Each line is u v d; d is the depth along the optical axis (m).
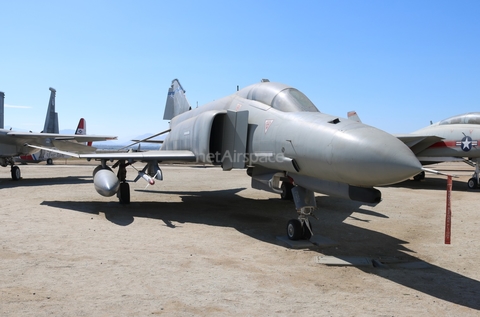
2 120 18.84
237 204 10.46
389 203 11.23
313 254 5.72
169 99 14.97
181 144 9.82
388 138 4.88
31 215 8.03
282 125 6.59
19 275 4.39
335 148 5.13
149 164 9.55
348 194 5.66
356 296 4.05
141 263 4.99
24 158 26.27
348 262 5.25
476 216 9.14
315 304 3.80
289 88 7.51
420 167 4.42
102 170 8.80
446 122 16.48
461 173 25.84
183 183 16.25
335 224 8.05
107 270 4.67
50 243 5.86
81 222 7.47
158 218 8.21
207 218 8.36
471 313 3.66
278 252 5.77
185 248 5.82
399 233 7.30
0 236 6.20
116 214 8.51
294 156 6.07
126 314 3.44
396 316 3.55
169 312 3.51
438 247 6.25
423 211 9.88
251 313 3.54
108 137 17.86
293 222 6.42
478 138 14.83
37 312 3.42
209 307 3.65
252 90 8.26
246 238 6.60
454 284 4.49
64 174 20.67
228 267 4.93
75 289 4.02
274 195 12.45
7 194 11.53
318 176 5.81
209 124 8.19
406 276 4.77
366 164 4.72
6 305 3.56
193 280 4.40
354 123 5.61
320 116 6.19
